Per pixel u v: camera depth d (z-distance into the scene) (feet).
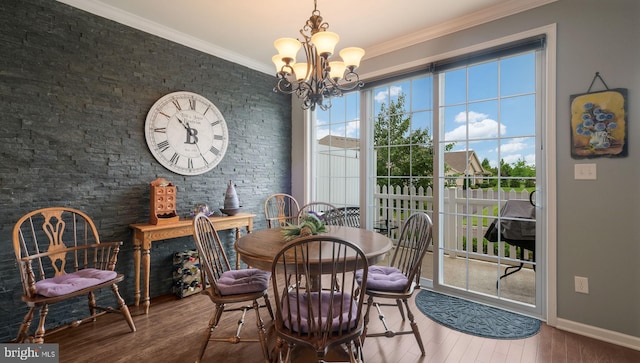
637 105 6.44
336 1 7.95
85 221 7.75
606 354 6.26
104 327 7.45
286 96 13.60
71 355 6.26
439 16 8.68
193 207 10.30
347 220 12.04
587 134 6.95
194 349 6.54
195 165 10.32
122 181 8.70
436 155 9.64
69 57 7.73
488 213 8.91
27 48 7.11
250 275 6.77
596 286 6.91
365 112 11.39
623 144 6.56
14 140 6.97
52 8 7.45
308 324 4.57
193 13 8.60
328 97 7.13
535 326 7.44
